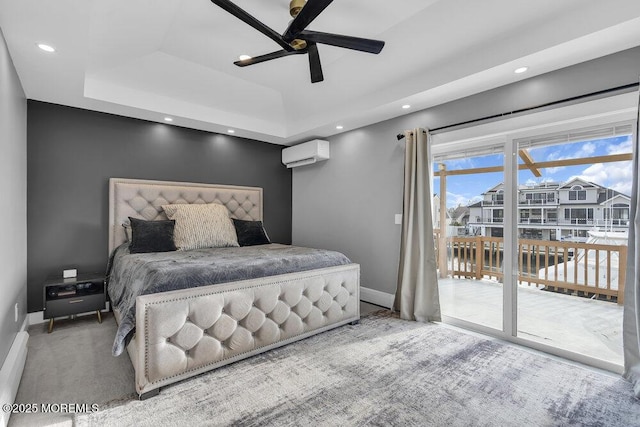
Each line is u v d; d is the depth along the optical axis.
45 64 2.30
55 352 2.35
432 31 2.47
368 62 3.00
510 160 2.67
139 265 2.35
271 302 2.37
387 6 2.34
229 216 4.05
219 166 4.32
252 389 1.87
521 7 2.06
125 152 3.55
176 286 1.97
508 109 2.63
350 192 4.08
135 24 2.31
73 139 3.23
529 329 2.62
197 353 1.98
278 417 1.62
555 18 2.03
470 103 2.88
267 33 2.02
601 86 2.16
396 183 3.52
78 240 3.24
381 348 2.46
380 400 1.77
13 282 2.22
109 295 3.17
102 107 3.24
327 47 2.94
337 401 1.76
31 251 2.96
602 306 2.28
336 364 2.19
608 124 2.20
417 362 2.22
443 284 3.28
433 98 2.97
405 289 3.17
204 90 3.56
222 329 2.10
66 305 2.79
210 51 3.02
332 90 3.51
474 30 2.31
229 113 3.96
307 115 4.06
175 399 1.77
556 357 2.32
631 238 2.00
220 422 1.58
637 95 2.01
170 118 3.62
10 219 2.14
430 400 1.77
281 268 2.52
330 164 4.39
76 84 2.66
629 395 1.83
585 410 1.69
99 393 1.82
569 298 2.43
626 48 2.05
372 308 3.55
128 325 1.81
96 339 2.60
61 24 1.82
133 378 1.99
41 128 3.04
